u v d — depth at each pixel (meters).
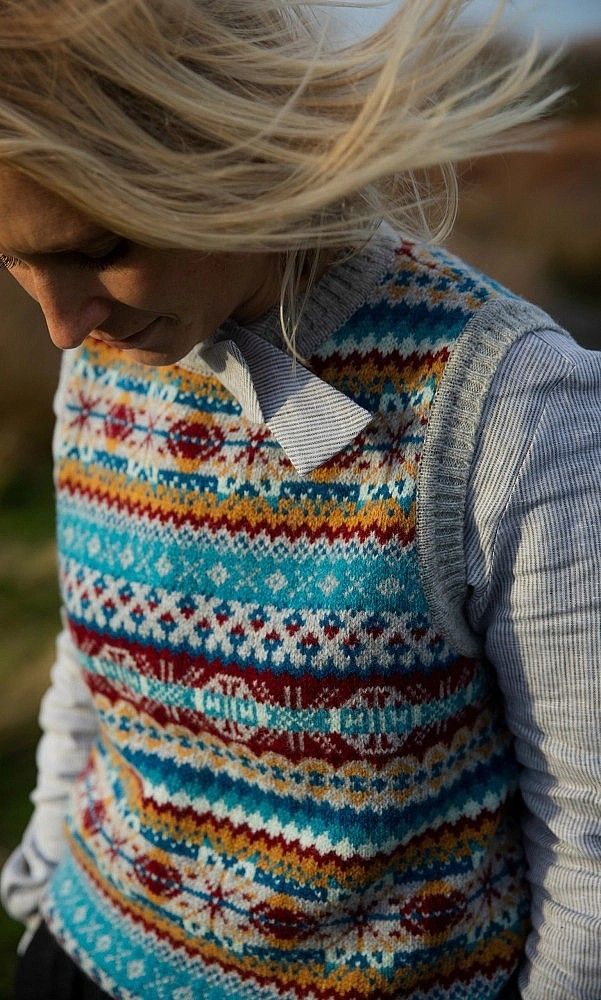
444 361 0.75
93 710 1.12
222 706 0.84
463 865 0.85
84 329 0.71
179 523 0.85
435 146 0.66
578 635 0.74
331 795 0.82
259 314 0.81
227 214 0.64
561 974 0.85
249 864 0.86
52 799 1.14
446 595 0.76
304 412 0.78
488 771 0.86
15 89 0.58
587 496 0.73
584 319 3.89
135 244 0.67
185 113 0.61
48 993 1.03
